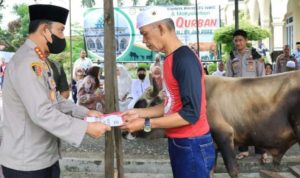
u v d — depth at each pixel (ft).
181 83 8.66
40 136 8.57
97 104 25.76
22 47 8.63
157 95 17.20
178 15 56.75
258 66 19.56
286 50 35.91
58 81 15.74
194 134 9.05
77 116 9.83
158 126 8.92
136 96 28.12
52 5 8.59
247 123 13.89
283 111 13.64
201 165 9.12
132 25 50.31
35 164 8.53
